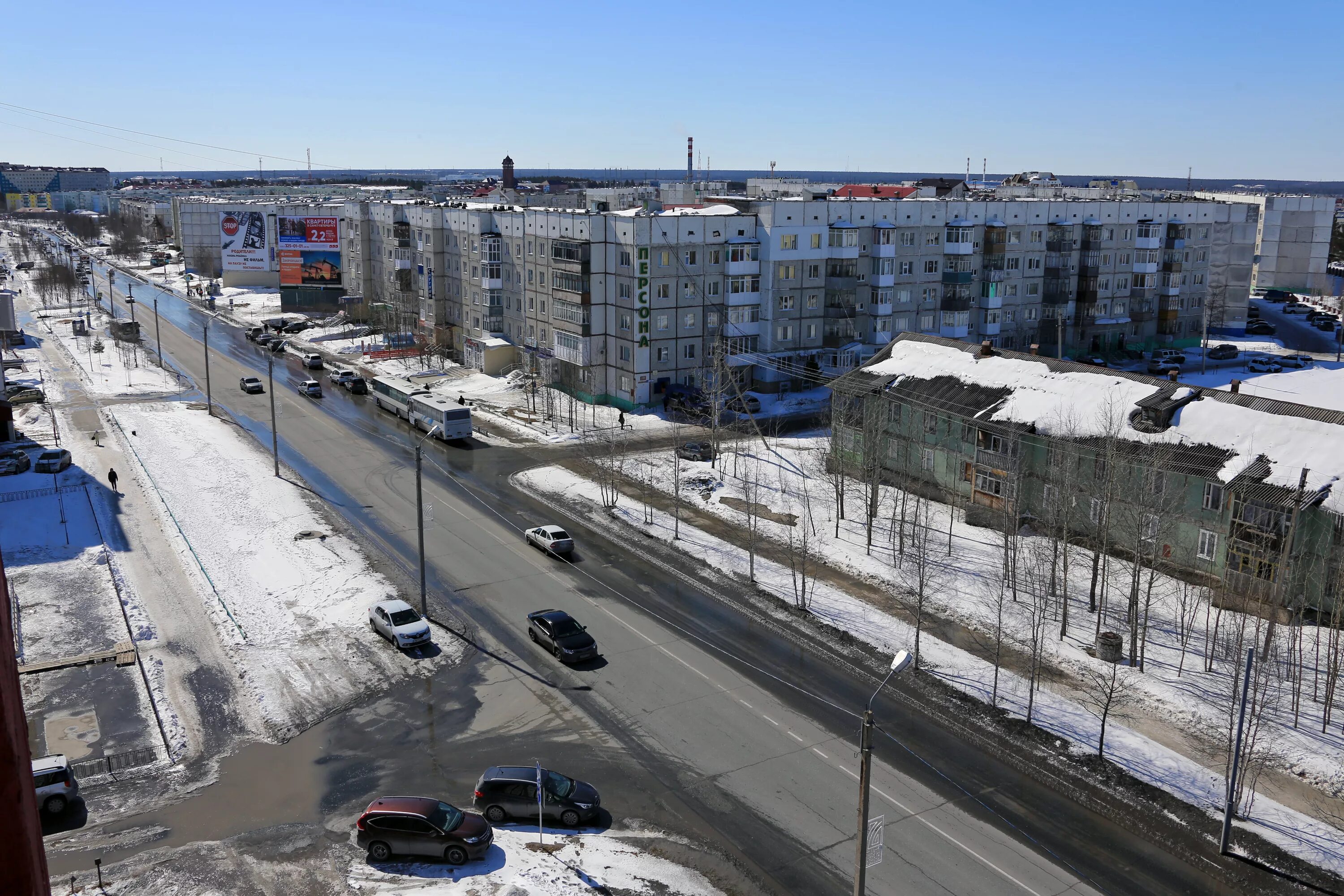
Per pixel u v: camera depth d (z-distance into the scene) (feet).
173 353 374.63
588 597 161.17
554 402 291.58
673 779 111.86
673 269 282.56
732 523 197.47
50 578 163.43
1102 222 361.30
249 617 150.51
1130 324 377.30
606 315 291.58
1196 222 383.04
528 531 184.75
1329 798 109.70
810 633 149.38
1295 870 98.07
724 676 135.95
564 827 103.35
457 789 109.19
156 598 157.48
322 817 104.27
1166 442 170.30
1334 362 355.15
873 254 315.37
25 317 463.42
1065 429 181.88
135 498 205.05
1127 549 158.71
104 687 129.59
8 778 9.71
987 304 340.18
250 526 189.16
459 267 359.05
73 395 298.35
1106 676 135.64
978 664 139.85
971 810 106.93
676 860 98.17
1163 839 102.58
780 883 95.04
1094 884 95.76
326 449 245.86
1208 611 150.92
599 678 134.31
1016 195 419.74
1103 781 112.27
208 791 108.37
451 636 145.89
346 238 454.40
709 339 295.07
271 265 550.77
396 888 92.99
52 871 94.48
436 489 215.51
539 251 308.81
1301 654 135.44
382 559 175.42
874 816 105.50
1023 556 174.40
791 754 117.08
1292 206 520.83
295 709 125.08
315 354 354.33
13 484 211.41
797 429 269.44
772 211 291.79
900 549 173.99
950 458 204.74
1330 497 147.13
